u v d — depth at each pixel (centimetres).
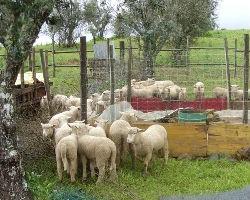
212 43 4288
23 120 1594
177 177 1230
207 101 1830
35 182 1053
